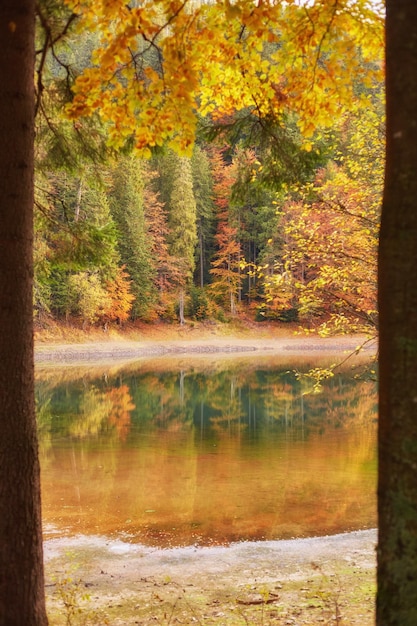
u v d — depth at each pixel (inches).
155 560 285.7
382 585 89.7
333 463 483.2
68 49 177.0
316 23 154.1
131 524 343.3
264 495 397.1
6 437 121.3
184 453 524.7
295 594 235.8
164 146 181.8
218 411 780.6
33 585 124.0
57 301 1720.0
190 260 2015.3
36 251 206.2
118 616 214.7
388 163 90.3
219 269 2102.6
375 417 717.3
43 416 740.7
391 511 88.2
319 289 354.0
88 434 619.5
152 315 1943.9
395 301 87.9
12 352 122.2
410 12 87.0
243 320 2074.3
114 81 149.6
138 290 1925.4
